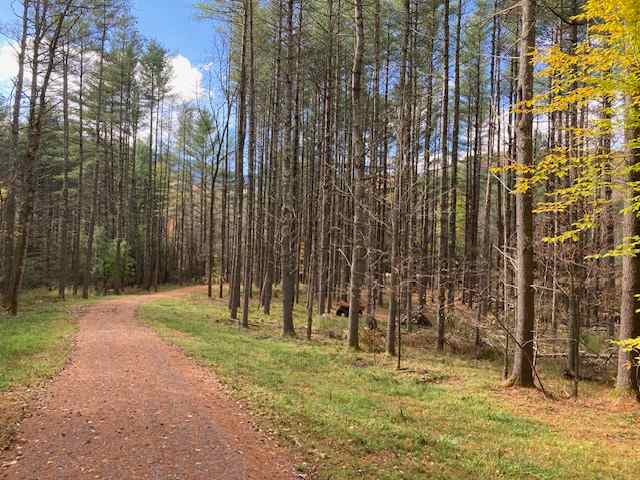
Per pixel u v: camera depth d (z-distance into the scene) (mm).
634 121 7410
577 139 8109
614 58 6973
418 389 10508
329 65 20625
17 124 20703
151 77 40625
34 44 18156
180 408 7266
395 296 15094
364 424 7176
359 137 15602
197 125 43562
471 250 23281
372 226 19672
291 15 17953
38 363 9617
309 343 15906
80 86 29000
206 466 5250
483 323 16781
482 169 32875
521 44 11422
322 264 18656
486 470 5934
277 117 25156
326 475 5258
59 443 5645
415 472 5609
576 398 10672
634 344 7391
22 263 18422
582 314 18297
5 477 4691
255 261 34250
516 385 11281
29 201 18641
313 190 27625
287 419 7047
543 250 13227
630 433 8156
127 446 5684
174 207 66312
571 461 6582
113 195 44531
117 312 20141
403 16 20172
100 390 8039
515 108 8672
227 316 21469
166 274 52625
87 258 28906
